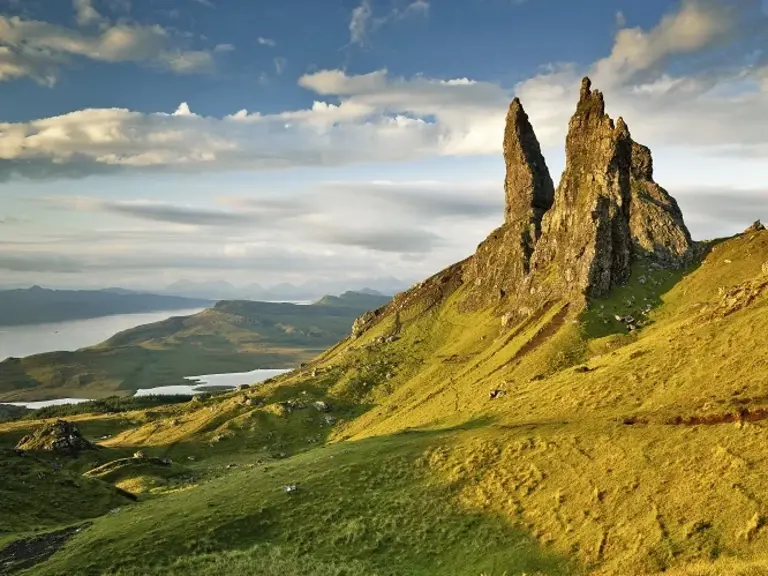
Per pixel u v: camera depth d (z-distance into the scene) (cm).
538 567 4428
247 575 5091
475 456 6675
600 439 5928
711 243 19462
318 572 5047
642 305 16538
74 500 8575
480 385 14500
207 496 7212
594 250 18150
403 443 7956
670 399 6531
